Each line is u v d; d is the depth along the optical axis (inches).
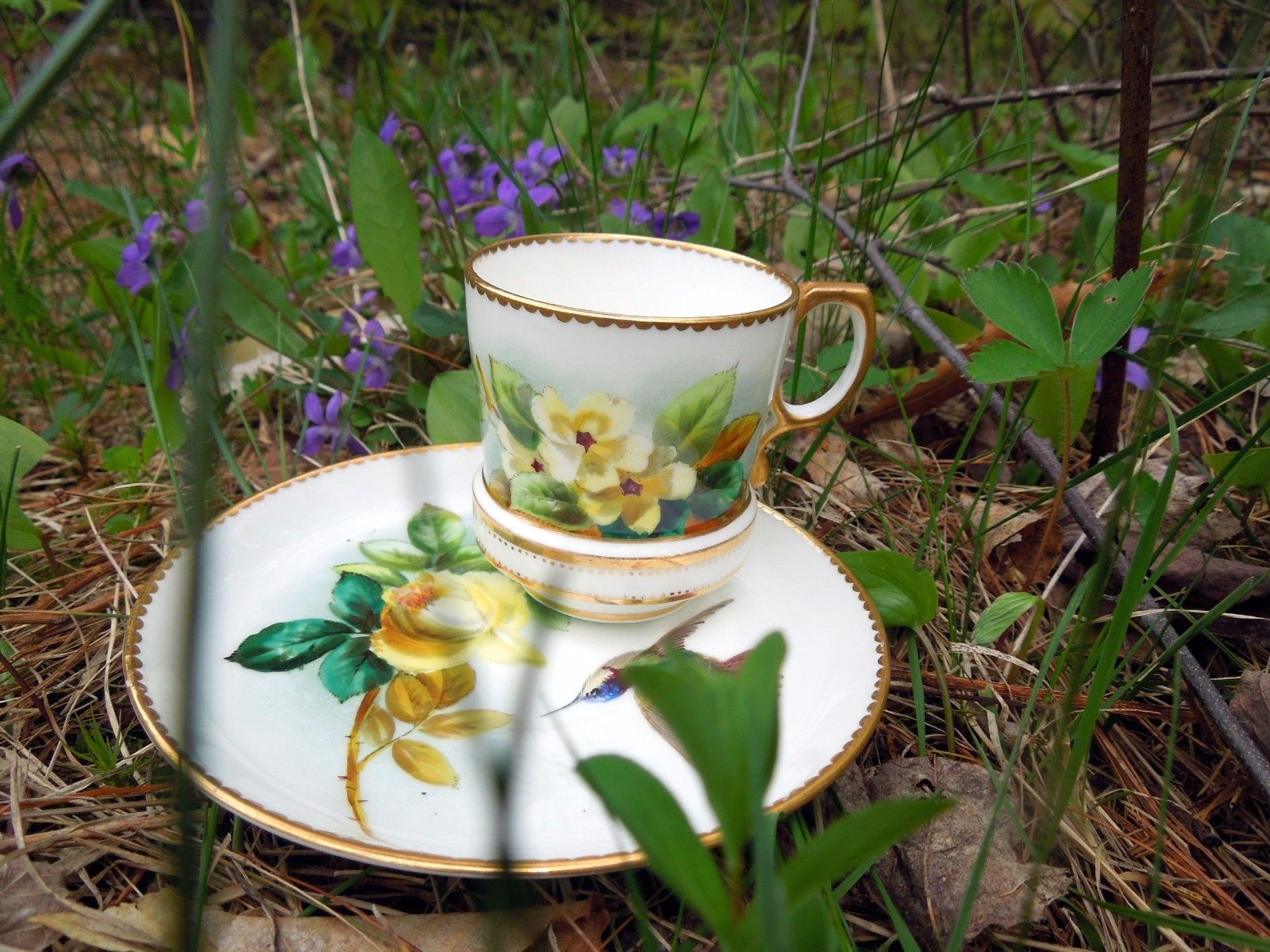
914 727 8.4
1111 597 9.4
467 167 15.0
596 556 7.5
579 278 8.6
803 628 8.2
